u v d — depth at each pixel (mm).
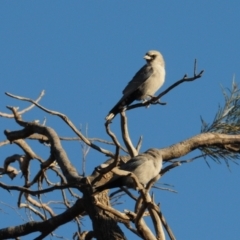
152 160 11453
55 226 11266
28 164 12977
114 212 10391
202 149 12602
